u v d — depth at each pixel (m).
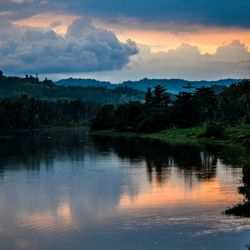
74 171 79.44
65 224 43.34
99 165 87.25
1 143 147.38
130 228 41.28
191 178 68.31
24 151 118.06
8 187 63.97
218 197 53.62
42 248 36.75
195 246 35.59
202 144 127.94
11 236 39.94
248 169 63.34
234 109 193.75
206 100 189.75
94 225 42.72
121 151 114.12
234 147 115.75
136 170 78.94
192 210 47.19
